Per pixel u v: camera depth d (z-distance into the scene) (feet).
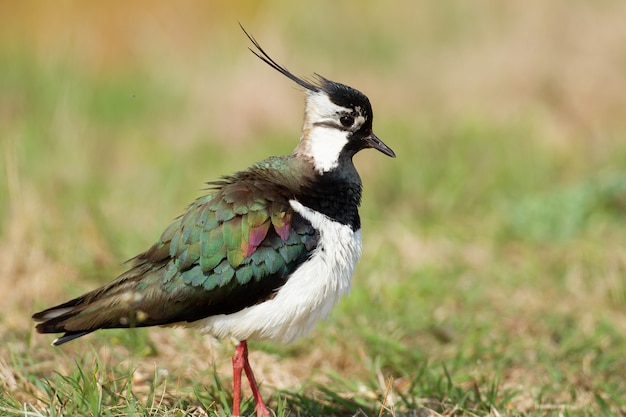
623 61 67.51
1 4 80.18
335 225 29.63
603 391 34.88
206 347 36.58
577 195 51.37
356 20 76.64
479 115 61.98
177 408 29.89
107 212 47.70
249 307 28.99
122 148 61.21
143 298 28.81
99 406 28.27
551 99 65.87
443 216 52.54
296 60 69.77
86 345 34.96
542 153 58.44
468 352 37.65
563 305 42.60
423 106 66.23
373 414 31.94
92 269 42.52
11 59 71.87
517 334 39.63
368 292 41.68
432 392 33.73
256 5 79.51
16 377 32.48
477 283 44.37
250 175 30.12
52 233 43.47
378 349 37.40
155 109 67.05
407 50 73.87
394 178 55.16
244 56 69.92
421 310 40.98
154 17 78.69
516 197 53.98
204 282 28.53
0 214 46.19
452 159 56.80
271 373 35.37
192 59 73.51
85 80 70.38
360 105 31.22
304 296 28.96
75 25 78.38
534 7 72.74
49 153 53.11
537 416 32.14
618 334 39.58
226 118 64.85
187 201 52.08
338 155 30.96
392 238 48.01
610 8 71.10
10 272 41.81
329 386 34.83
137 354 35.55
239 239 28.58
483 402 32.68
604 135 61.93
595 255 46.26
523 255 47.85
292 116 65.31
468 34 74.33
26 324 37.76
